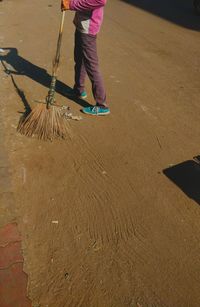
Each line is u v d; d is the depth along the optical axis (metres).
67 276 3.16
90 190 3.97
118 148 4.60
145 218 3.73
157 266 3.30
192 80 6.40
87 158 4.39
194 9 10.12
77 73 5.23
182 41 8.12
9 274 3.12
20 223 3.54
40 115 4.62
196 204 3.93
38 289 3.04
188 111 5.47
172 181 4.18
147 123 5.12
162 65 6.87
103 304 3.00
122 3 10.78
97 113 5.13
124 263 3.30
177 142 4.79
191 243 3.53
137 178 4.18
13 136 4.60
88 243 3.43
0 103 5.27
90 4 4.39
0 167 4.13
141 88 6.00
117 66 6.67
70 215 3.67
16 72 6.19
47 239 3.43
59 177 4.09
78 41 4.81
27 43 7.36
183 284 3.19
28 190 3.89
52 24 8.53
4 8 9.54
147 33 8.44
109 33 8.21
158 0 11.32
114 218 3.69
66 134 4.68
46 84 5.89
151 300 3.05
